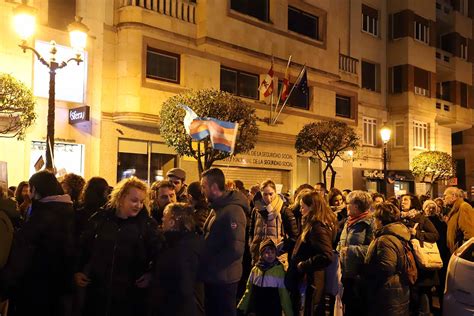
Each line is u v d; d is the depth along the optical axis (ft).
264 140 65.72
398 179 86.02
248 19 61.00
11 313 17.26
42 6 46.37
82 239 14.89
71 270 15.17
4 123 36.83
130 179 15.11
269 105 64.80
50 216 15.14
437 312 26.76
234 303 17.21
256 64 63.31
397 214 18.85
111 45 51.39
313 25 72.28
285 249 22.85
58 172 30.01
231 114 44.75
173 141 44.62
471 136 111.55
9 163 43.57
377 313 18.01
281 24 65.77
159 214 20.51
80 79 48.73
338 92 76.48
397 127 87.66
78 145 48.80
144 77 51.72
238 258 16.93
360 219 20.26
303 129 63.87
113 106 51.39
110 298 14.11
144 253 14.55
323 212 19.49
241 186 32.19
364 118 84.89
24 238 14.64
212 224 17.21
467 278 19.89
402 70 87.66
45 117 46.19
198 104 44.01
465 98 103.96
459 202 26.35
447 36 103.71
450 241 26.12
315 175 73.77
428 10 92.68
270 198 23.66
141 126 53.47
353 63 80.18
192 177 58.03
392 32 89.81
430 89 91.50
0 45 43.68
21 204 23.76
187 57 55.93
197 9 56.85
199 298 16.75
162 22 53.21
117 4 52.06
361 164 82.02
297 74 67.77
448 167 80.18
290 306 19.84
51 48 31.19
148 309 14.47
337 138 61.11
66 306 16.43
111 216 14.84
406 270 18.22
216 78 58.85
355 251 19.69
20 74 44.70
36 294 15.01
